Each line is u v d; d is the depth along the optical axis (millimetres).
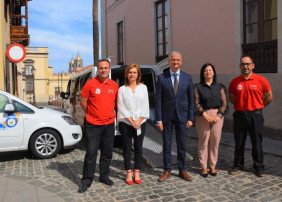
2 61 10117
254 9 7605
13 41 16094
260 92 4363
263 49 7371
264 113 7258
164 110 4262
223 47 8516
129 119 3992
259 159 4387
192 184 4102
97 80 3963
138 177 4207
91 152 3924
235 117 4566
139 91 4078
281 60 6801
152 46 12242
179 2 10414
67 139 5836
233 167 4586
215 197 3637
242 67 4359
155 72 7125
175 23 10703
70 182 4250
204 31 9258
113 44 16484
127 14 14539
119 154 5949
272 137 7082
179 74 4238
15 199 3578
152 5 12086
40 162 5402
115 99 4180
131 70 4039
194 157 5602
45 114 5723
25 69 53062
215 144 4402
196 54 9688
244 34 7918
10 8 15273
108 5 17000
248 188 3918
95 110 3928
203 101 4340
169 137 4305
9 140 5379
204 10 9211
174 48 10836
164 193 3787
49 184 4160
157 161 5059
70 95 8953
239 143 4527
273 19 7145
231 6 8156
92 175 3975
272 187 3938
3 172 4762
